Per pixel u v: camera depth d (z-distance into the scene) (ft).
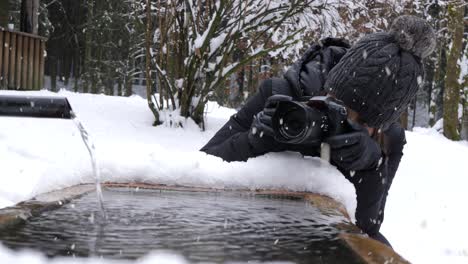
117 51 89.56
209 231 4.11
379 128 6.56
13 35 38.58
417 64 6.38
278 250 3.55
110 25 84.58
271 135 5.97
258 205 5.30
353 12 35.42
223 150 6.95
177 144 21.04
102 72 90.53
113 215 4.58
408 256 12.50
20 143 17.17
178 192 5.87
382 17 43.27
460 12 57.06
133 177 6.08
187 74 25.31
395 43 6.27
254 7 25.63
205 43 24.70
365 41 6.30
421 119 126.72
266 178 6.08
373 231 6.39
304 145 6.21
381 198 6.22
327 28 30.66
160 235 3.93
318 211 4.98
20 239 3.60
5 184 12.14
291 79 7.10
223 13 24.35
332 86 6.36
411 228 15.43
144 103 31.50
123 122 24.58
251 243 3.75
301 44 34.71
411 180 23.12
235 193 5.87
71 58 106.52
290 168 6.12
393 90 6.15
